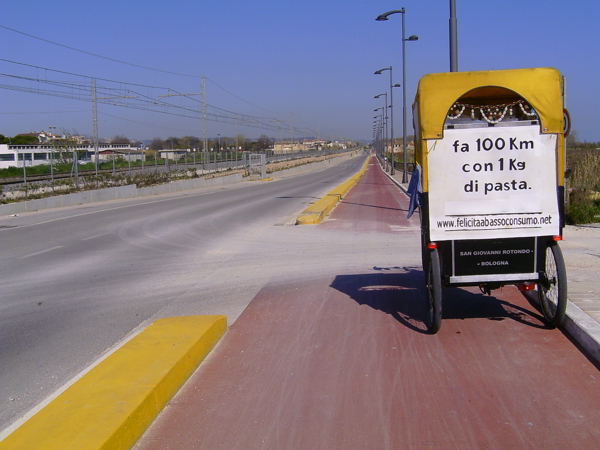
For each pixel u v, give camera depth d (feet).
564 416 13.39
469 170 19.13
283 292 27.66
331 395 15.03
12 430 13.46
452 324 20.81
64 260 39.81
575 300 21.49
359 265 33.76
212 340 19.19
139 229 56.54
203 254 40.57
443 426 13.11
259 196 104.22
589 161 72.43
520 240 19.21
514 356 17.33
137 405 12.89
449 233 19.27
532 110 20.34
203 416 14.01
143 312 25.29
